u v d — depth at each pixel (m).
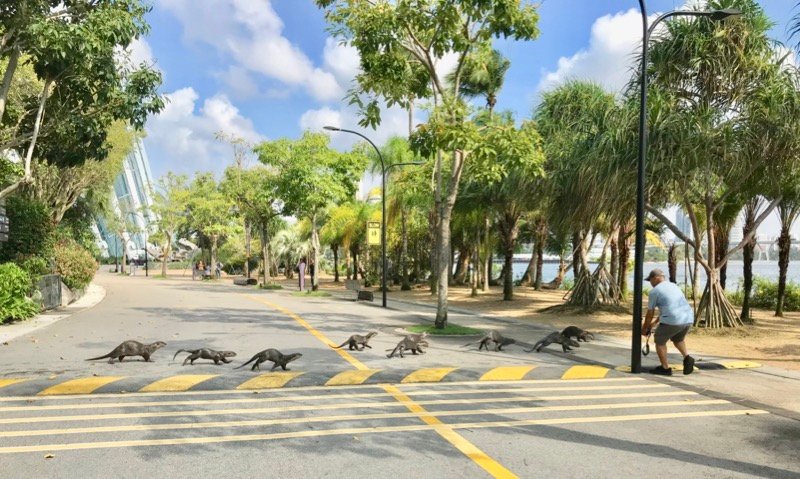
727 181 15.88
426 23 14.25
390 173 36.81
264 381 8.29
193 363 9.82
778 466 5.18
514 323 18.27
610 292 22.19
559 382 8.77
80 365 9.59
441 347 12.42
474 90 29.95
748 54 15.27
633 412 7.01
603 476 4.88
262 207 39.97
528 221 40.44
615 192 15.98
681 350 9.45
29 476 4.70
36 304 17.38
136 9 13.91
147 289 33.09
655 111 14.75
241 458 5.18
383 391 7.96
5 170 18.03
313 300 27.47
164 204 55.75
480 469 4.98
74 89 14.86
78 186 31.59
